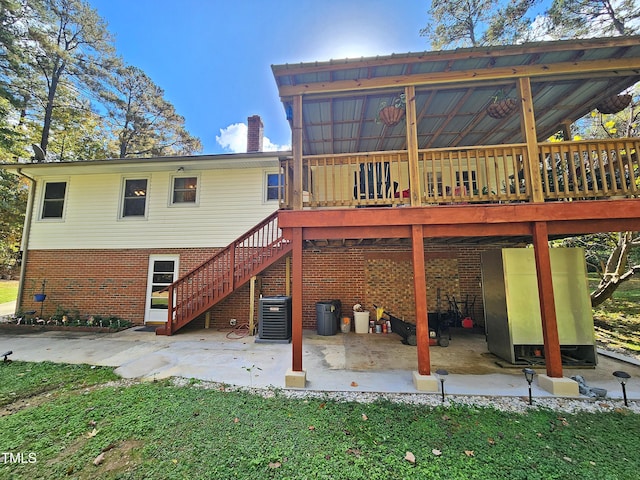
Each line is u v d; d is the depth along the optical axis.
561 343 4.79
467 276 8.13
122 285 8.80
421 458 2.58
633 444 2.77
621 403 3.60
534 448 2.72
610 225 4.11
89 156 17.50
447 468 2.44
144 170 9.03
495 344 5.45
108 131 18.81
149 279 8.77
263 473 2.40
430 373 4.24
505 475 2.36
